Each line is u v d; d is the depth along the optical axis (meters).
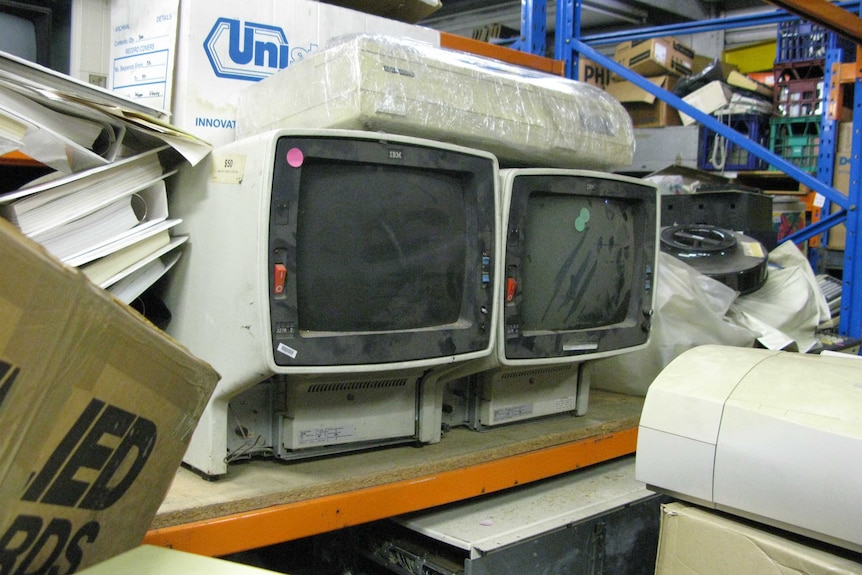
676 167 3.37
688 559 1.35
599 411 2.10
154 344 0.84
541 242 1.71
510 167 1.81
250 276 1.27
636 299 1.91
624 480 1.96
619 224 1.87
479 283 1.53
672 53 4.70
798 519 1.23
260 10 1.71
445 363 1.50
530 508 1.71
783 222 4.00
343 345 1.34
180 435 0.94
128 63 1.73
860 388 1.28
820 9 2.43
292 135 1.25
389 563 1.63
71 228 1.25
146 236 1.34
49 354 0.70
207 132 1.65
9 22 1.64
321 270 1.34
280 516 1.28
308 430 1.47
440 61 1.51
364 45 1.38
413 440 1.66
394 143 1.37
